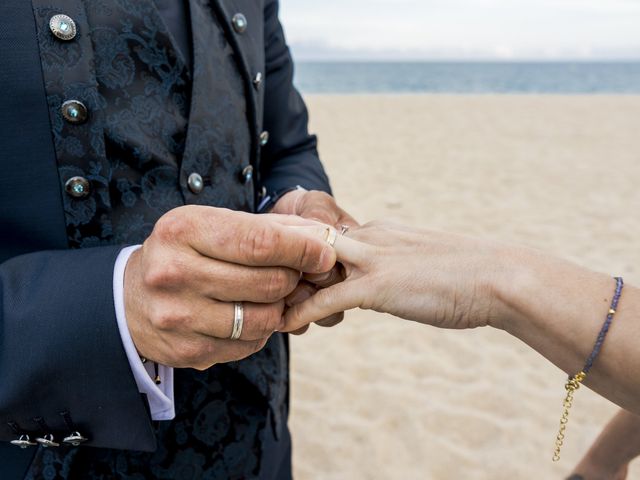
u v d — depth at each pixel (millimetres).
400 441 2742
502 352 3500
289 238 762
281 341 1295
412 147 9859
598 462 1391
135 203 959
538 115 14234
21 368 791
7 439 870
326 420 2895
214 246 731
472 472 2543
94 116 876
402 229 1079
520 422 2857
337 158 8922
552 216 5977
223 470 1123
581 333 866
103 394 828
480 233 5406
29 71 838
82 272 817
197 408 1082
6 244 920
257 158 1218
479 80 69062
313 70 102188
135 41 932
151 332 787
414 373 3297
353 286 1014
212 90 1025
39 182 877
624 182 7453
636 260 4785
